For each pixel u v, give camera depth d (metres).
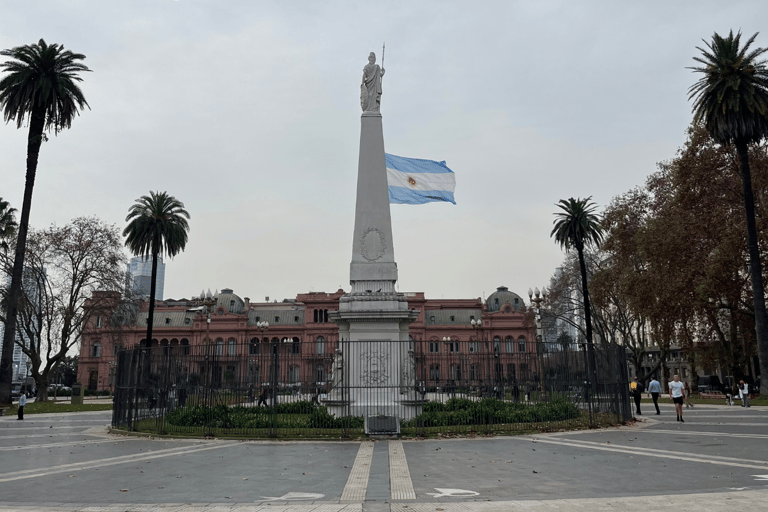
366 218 27.44
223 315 104.50
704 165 44.91
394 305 25.70
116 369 25.14
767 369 37.97
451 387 26.30
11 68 40.78
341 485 11.07
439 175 30.77
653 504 8.95
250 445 17.92
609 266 62.56
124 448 17.55
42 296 57.22
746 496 9.45
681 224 45.50
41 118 41.31
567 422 22.47
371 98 28.55
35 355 55.94
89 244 56.72
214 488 10.88
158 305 111.19
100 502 9.71
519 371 25.58
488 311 107.38
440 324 103.75
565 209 54.38
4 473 12.98
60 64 41.94
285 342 25.62
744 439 18.00
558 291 70.69
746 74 37.16
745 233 42.94
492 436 19.56
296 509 8.99
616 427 22.44
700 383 70.69
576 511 8.56
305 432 19.97
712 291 44.16
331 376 27.22
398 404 23.81
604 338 65.75
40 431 24.25
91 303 60.00
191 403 22.94
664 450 15.70
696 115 39.91
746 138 38.88
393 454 15.43
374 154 28.00
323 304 101.69
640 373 61.75
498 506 8.98
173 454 15.96
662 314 47.09
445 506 9.06
